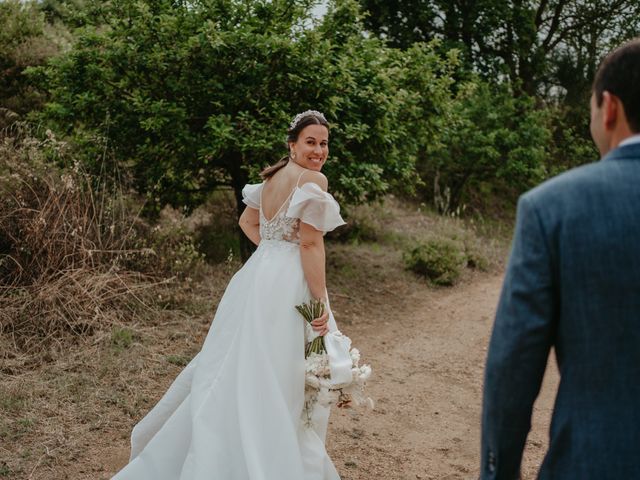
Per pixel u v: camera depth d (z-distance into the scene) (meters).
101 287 4.98
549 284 1.37
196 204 7.07
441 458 3.69
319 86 5.91
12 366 4.15
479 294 7.73
